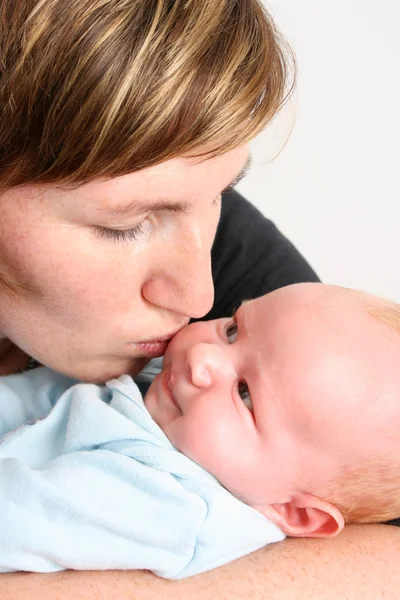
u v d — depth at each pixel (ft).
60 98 2.25
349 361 3.32
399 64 7.66
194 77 2.29
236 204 4.55
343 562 3.01
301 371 3.30
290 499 3.35
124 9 2.24
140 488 2.98
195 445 3.26
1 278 2.86
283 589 2.82
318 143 8.12
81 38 2.21
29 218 2.60
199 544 2.95
